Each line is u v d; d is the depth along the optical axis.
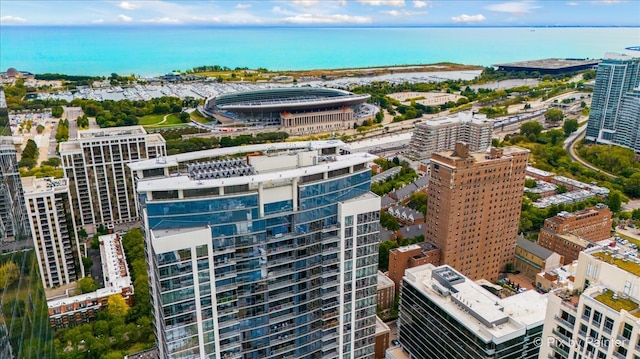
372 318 153.25
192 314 122.62
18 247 62.00
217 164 140.62
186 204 118.31
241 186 123.06
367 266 145.75
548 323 117.06
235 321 129.38
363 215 139.00
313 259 136.25
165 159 138.50
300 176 126.75
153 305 137.50
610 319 100.69
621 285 106.81
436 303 181.12
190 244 116.50
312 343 144.00
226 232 122.75
